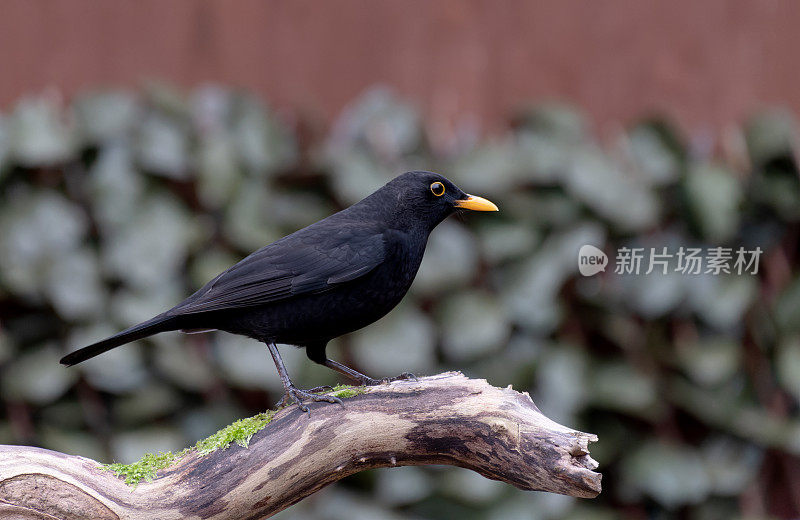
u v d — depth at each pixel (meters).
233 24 11.86
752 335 11.20
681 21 12.38
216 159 10.40
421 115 11.26
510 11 12.17
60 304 9.92
